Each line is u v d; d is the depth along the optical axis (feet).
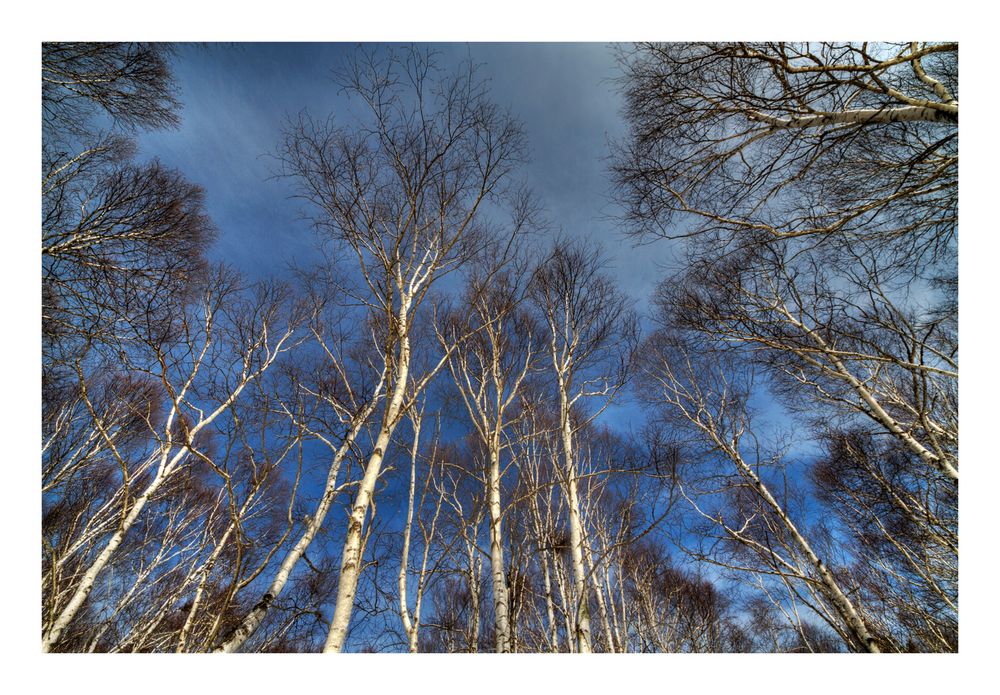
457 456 20.45
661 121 12.67
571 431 17.33
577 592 13.15
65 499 17.71
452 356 18.86
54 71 14.74
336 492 14.88
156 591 19.86
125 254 17.80
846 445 19.04
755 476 18.29
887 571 18.61
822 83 10.12
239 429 14.32
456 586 22.53
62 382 15.58
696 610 26.76
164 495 20.81
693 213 12.42
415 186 13.69
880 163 11.93
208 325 20.21
